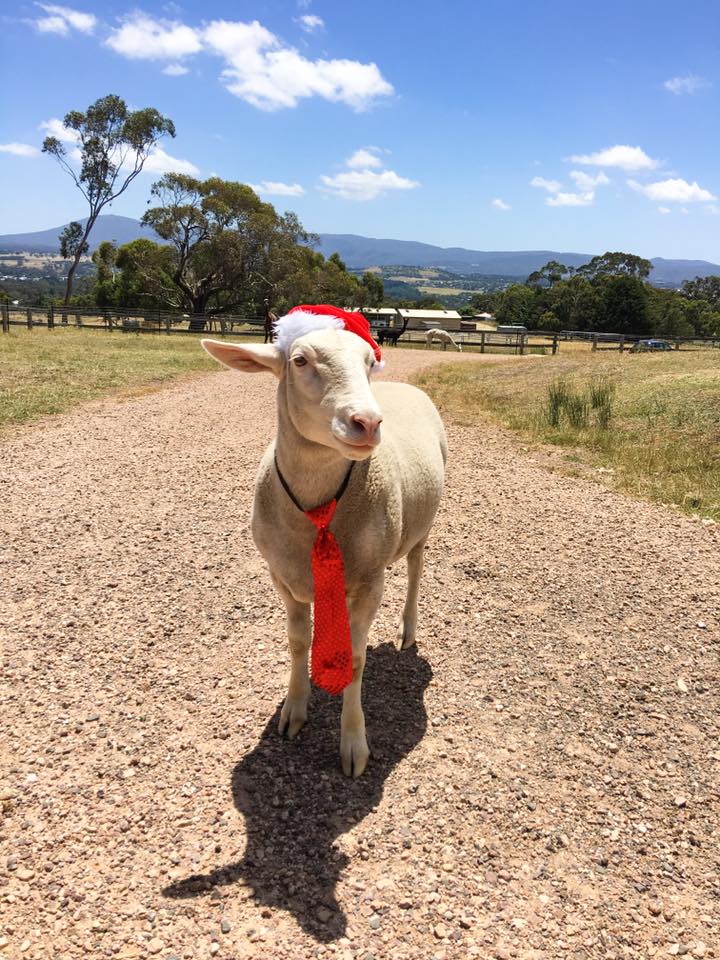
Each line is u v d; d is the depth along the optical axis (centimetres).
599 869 279
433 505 383
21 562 545
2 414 1090
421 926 249
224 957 234
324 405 253
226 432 1079
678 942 248
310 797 311
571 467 888
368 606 316
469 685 403
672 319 7900
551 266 11312
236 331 3769
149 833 286
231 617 468
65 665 405
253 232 4400
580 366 1989
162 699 378
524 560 577
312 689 396
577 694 397
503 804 311
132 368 1820
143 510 677
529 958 239
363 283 9069
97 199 5334
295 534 299
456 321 6544
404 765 334
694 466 845
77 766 323
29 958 231
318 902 257
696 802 318
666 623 477
